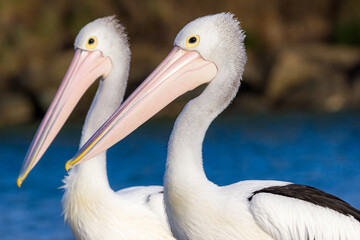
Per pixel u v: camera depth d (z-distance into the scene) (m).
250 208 5.68
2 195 14.28
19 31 32.56
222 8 35.97
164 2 35.00
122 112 5.64
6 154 20.06
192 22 5.82
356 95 28.31
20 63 31.95
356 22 34.16
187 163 5.47
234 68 5.71
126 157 18.95
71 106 7.25
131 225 7.02
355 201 12.53
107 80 7.45
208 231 5.52
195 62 5.73
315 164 16.70
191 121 5.52
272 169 16.38
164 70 5.74
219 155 18.70
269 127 23.73
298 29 36.41
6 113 27.56
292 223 5.65
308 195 5.95
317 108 28.39
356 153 18.02
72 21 33.50
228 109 29.00
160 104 5.68
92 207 6.90
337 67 30.19
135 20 34.19
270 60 31.34
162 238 7.14
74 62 7.45
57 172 17.00
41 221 11.89
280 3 36.38
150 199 7.25
